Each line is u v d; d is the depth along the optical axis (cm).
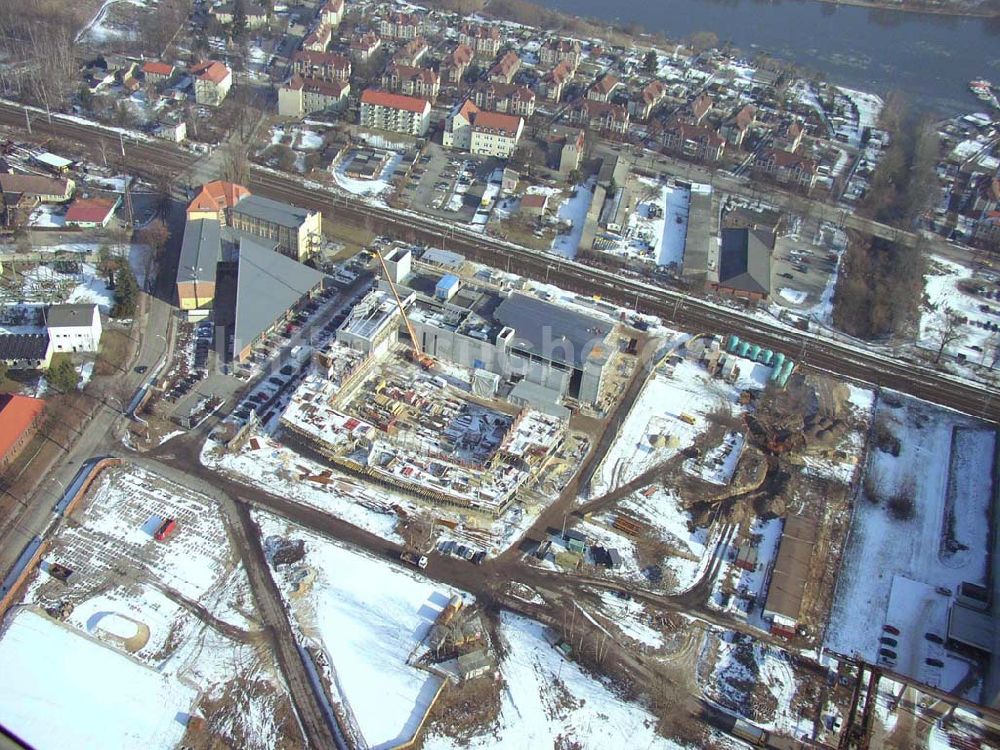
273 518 13338
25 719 10338
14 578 11938
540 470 14638
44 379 15212
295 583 12325
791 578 13138
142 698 10750
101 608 11725
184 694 10862
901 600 13150
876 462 15738
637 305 19400
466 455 14825
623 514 14138
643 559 13400
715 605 12800
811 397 17075
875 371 18162
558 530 13712
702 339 18425
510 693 11288
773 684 11725
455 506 13875
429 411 15662
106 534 12719
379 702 10988
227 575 12381
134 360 16075
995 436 16562
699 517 14200
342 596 12256
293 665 11319
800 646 12300
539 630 12131
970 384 18062
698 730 11069
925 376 18162
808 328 19350
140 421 14688
